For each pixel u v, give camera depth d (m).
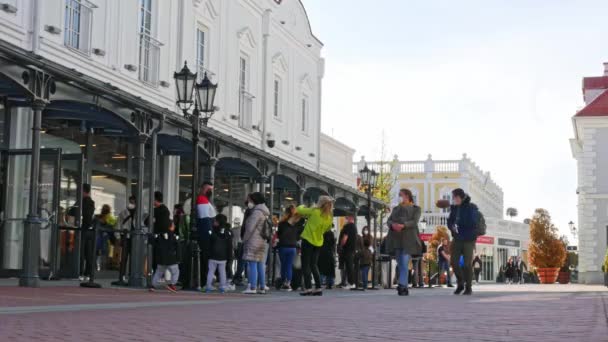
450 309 9.66
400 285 15.02
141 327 6.82
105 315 8.23
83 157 15.62
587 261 38.53
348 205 31.42
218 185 23.62
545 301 11.95
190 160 22.05
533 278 53.00
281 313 8.94
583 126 39.00
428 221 61.53
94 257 14.59
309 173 24.52
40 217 14.32
